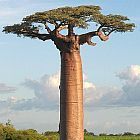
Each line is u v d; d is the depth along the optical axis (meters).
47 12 28.45
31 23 29.33
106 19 29.05
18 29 29.84
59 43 29.58
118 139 70.50
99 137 70.38
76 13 28.44
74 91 29.27
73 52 29.47
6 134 47.66
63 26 29.56
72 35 29.55
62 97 29.42
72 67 29.39
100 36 29.69
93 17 28.75
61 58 29.70
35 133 49.12
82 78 29.67
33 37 30.48
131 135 75.69
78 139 29.03
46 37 29.94
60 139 29.28
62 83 29.48
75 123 29.08
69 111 29.11
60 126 29.38
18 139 47.22
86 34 29.69
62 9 28.77
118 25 29.45
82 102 29.45
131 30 30.17
